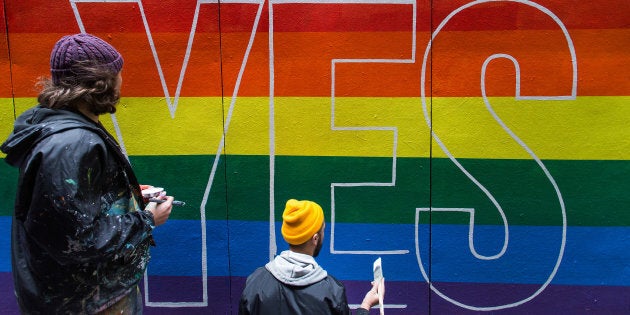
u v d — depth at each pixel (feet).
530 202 10.62
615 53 10.21
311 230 8.24
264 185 10.77
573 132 10.44
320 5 10.30
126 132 10.72
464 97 10.41
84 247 6.22
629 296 10.73
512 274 10.78
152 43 10.50
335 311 7.75
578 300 10.80
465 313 10.91
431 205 10.68
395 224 10.75
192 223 10.89
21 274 6.84
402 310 10.93
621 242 10.64
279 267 8.04
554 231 10.68
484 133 10.49
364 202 10.73
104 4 10.43
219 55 10.50
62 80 6.54
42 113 6.61
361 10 10.28
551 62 10.29
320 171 10.69
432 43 10.31
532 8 10.17
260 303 7.92
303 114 10.57
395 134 10.54
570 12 10.16
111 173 6.84
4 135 10.80
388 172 10.64
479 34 10.27
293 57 10.45
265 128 10.63
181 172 10.79
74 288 6.82
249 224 10.85
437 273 10.84
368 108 10.50
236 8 10.38
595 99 10.34
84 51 6.54
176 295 11.07
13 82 10.66
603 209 10.59
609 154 10.46
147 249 7.53
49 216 6.07
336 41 10.37
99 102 6.70
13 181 10.93
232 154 10.71
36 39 10.55
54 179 6.04
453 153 10.55
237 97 10.57
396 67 10.39
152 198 7.78
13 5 10.48
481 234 10.71
